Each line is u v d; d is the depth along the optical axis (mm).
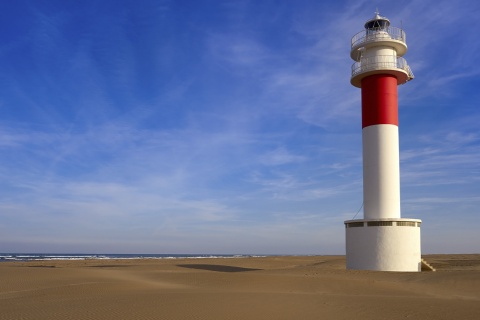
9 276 25812
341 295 17734
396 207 28469
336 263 48062
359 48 30562
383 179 28469
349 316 12867
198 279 24562
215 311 13742
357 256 28266
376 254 27484
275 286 21344
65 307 14938
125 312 13711
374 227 27703
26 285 22672
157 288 21156
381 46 29953
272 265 49812
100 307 14750
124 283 22750
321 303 15234
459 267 39062
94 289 20234
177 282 23812
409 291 19828
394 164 28766
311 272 27359
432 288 20781
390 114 29141
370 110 29484
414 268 27359
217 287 21641
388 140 28828
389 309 14000
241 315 13094
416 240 27781
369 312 13500
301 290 20125
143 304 15219
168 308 14328
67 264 52188
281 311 13727
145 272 29703
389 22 30734
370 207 28625
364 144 29625
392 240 27266
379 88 29469
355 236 28516
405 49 30562
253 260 68625
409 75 30500
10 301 17125
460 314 13094
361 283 21844
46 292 19625
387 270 27094
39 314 13656
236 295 17500
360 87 32312
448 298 17203
